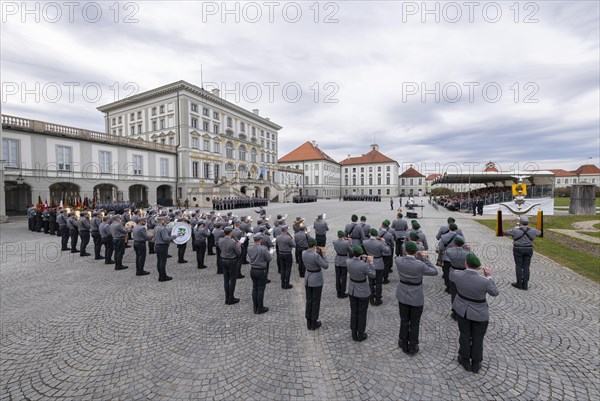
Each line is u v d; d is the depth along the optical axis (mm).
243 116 61250
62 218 13664
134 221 14422
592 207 26922
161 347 5203
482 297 4363
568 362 4672
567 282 8273
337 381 4254
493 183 44719
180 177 47281
